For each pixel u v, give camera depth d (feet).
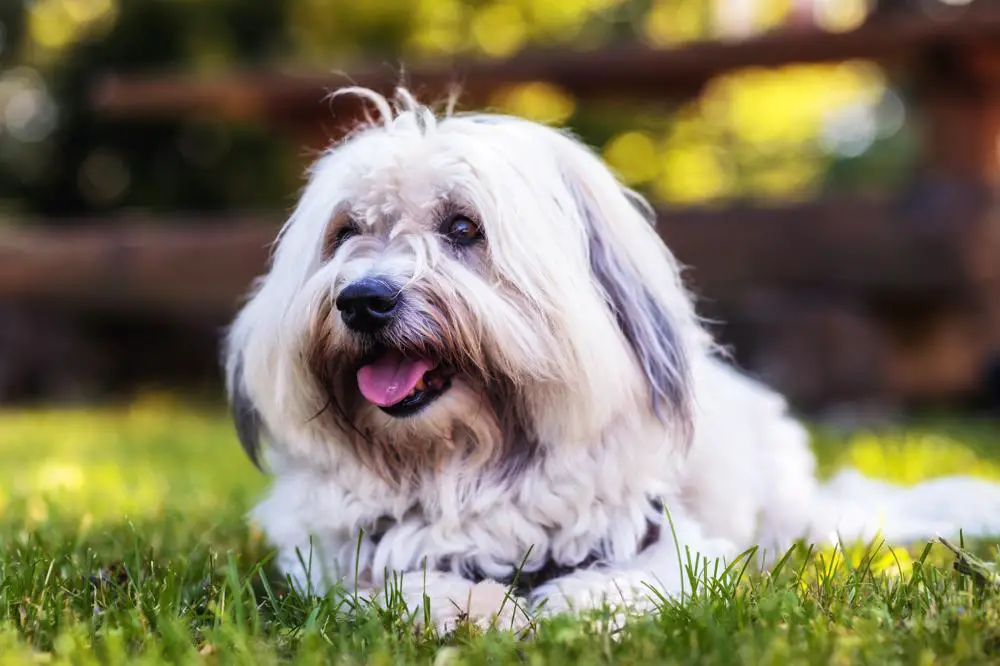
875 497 15.38
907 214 32.19
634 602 8.93
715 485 11.75
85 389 42.22
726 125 74.23
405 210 10.62
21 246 38.83
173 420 34.76
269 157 58.80
